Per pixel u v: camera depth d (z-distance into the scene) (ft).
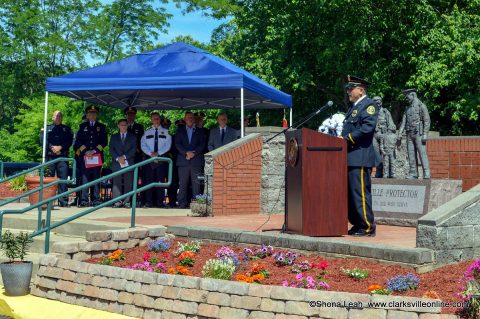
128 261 32.65
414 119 44.55
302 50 106.52
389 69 99.91
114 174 36.11
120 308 28.48
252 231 34.68
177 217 44.86
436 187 39.88
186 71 54.34
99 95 68.23
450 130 104.42
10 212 35.24
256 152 49.03
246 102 73.05
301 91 113.09
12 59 155.43
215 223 41.06
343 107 113.19
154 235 35.83
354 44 97.19
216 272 28.12
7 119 188.34
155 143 55.06
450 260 28.27
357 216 33.94
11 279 31.53
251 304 24.82
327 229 32.76
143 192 56.18
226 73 53.01
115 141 55.31
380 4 97.76
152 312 27.35
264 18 113.60
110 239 34.04
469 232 28.94
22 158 146.61
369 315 22.56
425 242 28.07
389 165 46.39
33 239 37.47
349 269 27.86
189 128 54.19
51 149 55.47
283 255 29.84
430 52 95.71
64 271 30.89
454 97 98.48
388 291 24.49
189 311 26.27
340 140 32.99
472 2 95.61
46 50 147.13
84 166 55.57
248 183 48.57
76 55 149.18
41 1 154.40
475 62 89.10
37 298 31.42
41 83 163.73
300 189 32.53
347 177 33.76
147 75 54.80
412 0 94.53
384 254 28.14
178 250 32.83
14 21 150.71
